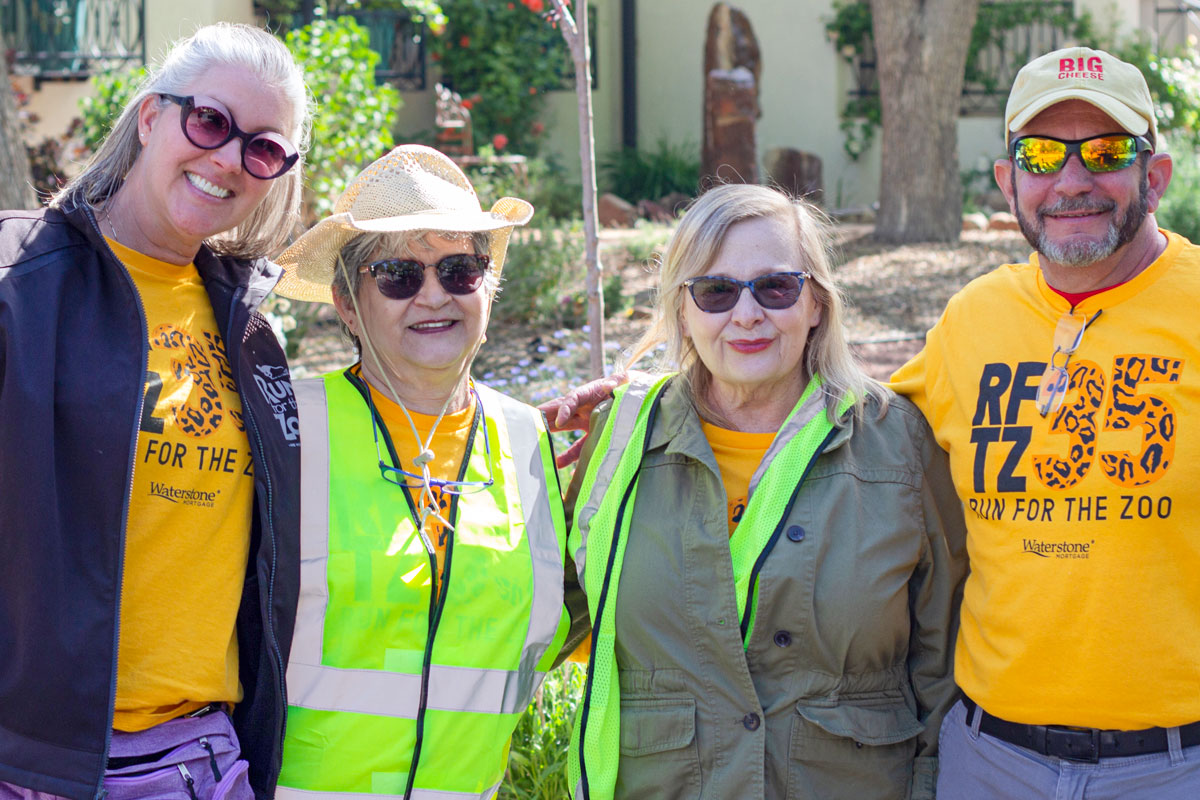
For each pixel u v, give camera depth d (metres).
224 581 2.34
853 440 2.67
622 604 2.60
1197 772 2.35
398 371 2.66
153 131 2.33
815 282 2.69
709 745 2.53
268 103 2.34
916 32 12.60
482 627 2.54
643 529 2.65
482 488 2.65
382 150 9.02
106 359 2.20
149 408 2.25
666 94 17.27
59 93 11.21
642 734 2.56
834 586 2.52
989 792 2.54
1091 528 2.37
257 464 2.38
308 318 7.57
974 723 2.57
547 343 8.03
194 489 2.30
